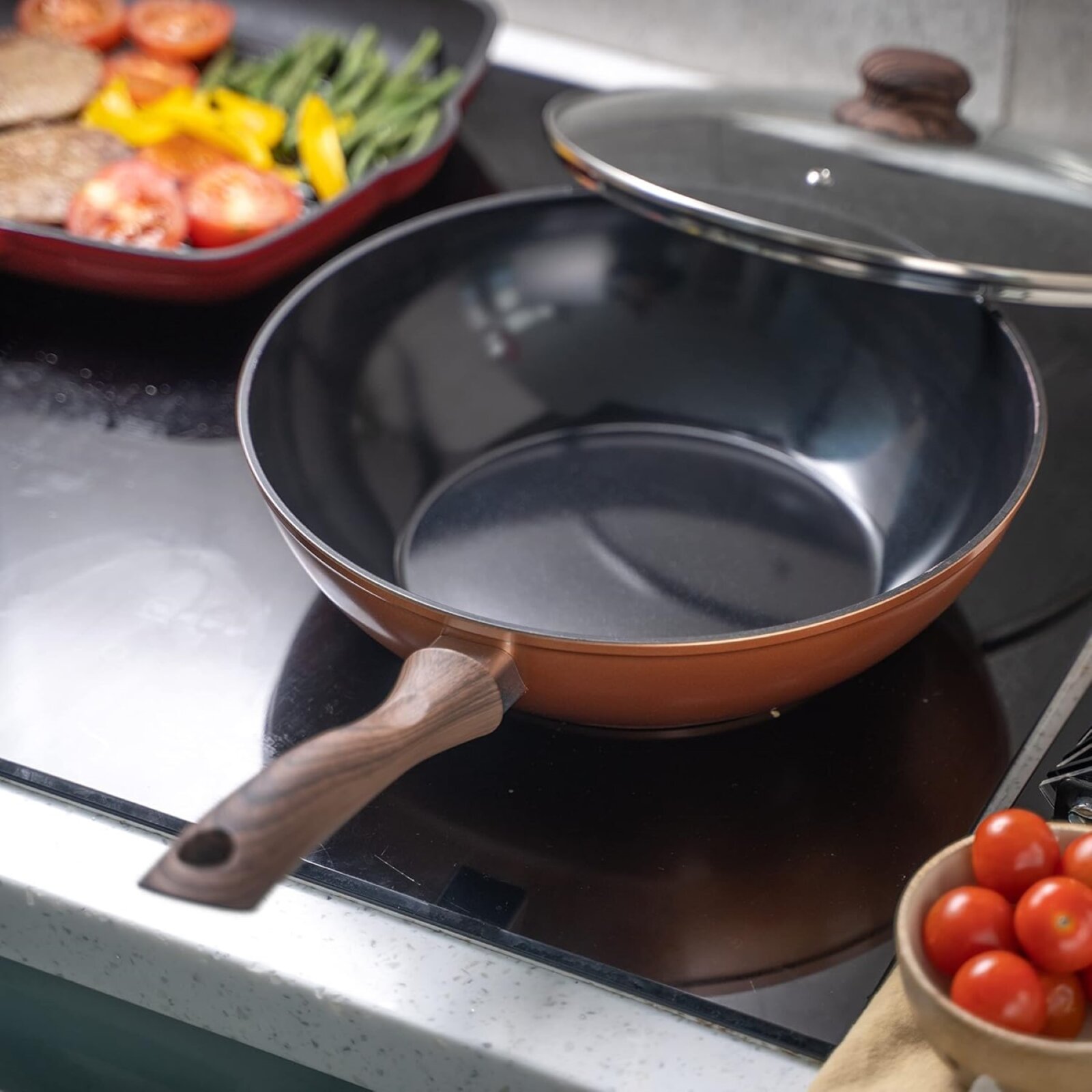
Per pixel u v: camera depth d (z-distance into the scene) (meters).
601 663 0.58
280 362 0.82
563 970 0.59
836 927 0.60
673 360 0.97
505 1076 0.56
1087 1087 0.48
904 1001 0.54
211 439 0.91
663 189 0.83
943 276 0.77
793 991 0.58
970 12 1.12
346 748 0.51
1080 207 0.81
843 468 0.90
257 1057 0.64
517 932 0.60
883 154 0.86
